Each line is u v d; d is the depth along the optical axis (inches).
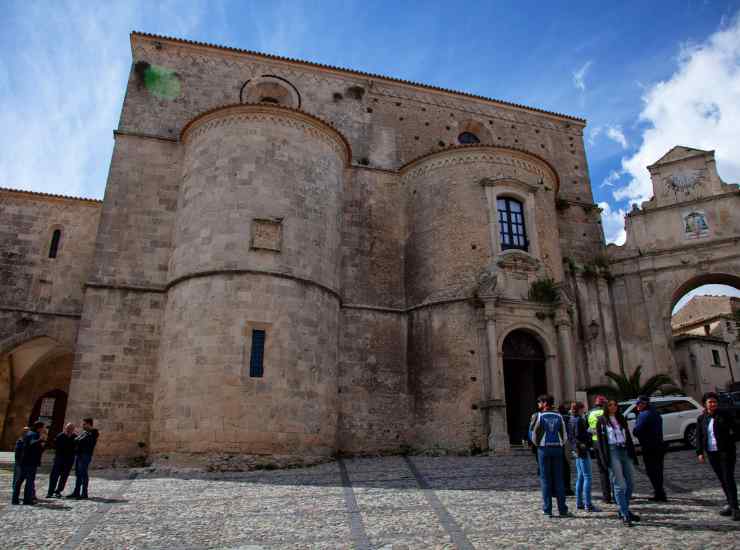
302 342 818.2
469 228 979.3
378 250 1051.9
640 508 424.8
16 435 1195.3
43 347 1181.7
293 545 336.5
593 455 460.1
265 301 804.0
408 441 941.2
